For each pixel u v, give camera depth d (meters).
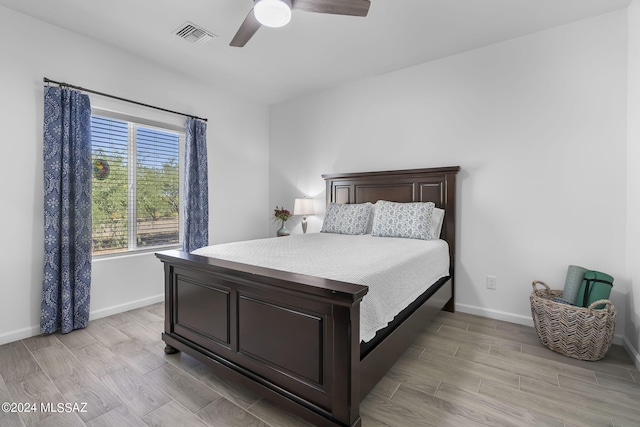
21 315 2.40
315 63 3.23
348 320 1.27
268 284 1.50
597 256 2.41
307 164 4.23
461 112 3.01
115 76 2.91
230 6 2.30
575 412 1.55
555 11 2.34
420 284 2.16
